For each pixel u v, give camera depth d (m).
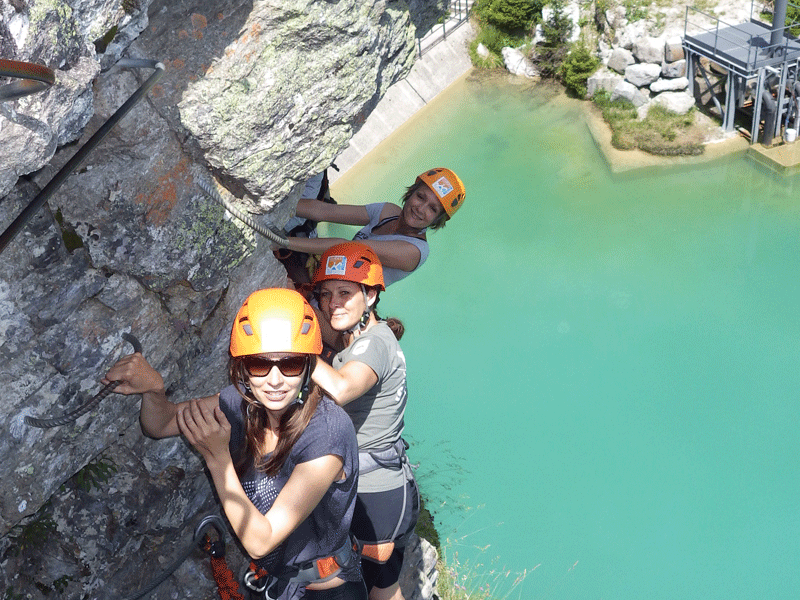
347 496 3.13
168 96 3.45
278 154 3.95
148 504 4.32
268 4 3.63
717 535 11.09
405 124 21.20
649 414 13.14
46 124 2.40
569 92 21.81
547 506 11.59
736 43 19.39
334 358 3.92
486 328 15.09
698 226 17.47
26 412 3.32
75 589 4.12
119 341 3.60
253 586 3.82
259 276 4.71
